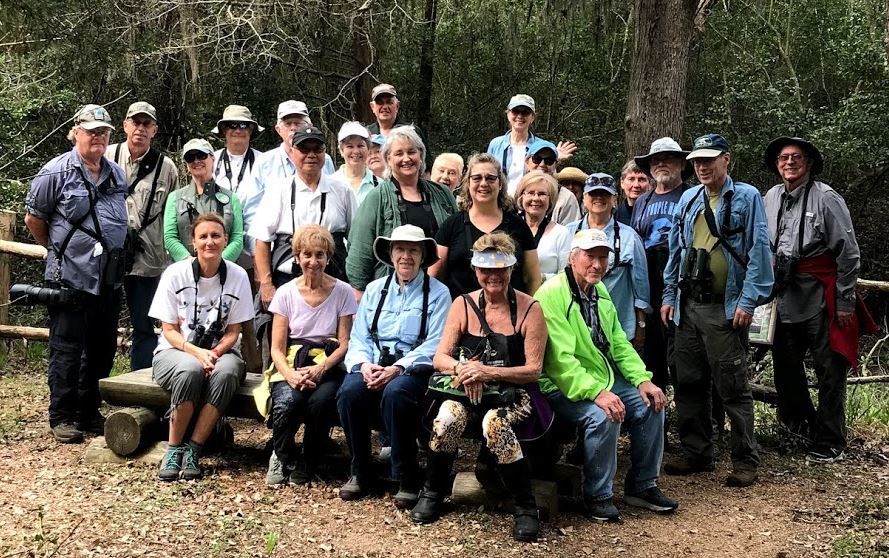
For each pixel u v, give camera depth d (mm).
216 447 4723
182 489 4055
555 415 3980
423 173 4738
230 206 5109
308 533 3646
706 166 4484
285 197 4727
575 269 4004
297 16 10719
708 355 4551
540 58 14383
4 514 3723
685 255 4633
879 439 5438
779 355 5191
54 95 9914
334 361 4160
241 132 5609
